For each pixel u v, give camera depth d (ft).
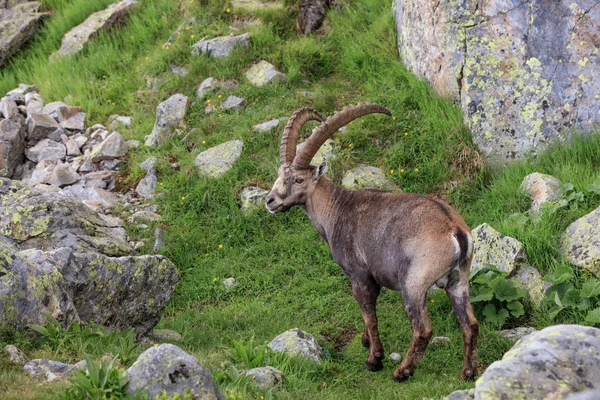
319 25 103.24
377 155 80.79
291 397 45.55
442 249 48.73
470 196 75.41
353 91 91.04
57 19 116.78
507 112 77.30
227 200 78.84
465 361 50.83
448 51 80.89
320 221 56.95
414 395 48.55
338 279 69.05
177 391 38.14
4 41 112.88
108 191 84.23
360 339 59.67
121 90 100.01
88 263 55.88
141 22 110.63
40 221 62.54
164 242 75.05
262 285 70.03
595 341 37.09
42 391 41.04
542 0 74.79
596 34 73.51
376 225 52.54
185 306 68.64
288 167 57.00
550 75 75.36
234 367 46.34
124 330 56.03
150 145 88.84
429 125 80.94
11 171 88.79
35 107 99.81
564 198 67.00
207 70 96.48
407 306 50.21
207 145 86.22
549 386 34.78
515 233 64.80
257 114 87.86
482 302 61.00
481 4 77.66
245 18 103.71
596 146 72.84
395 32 95.66
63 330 50.80
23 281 50.42
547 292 59.57
